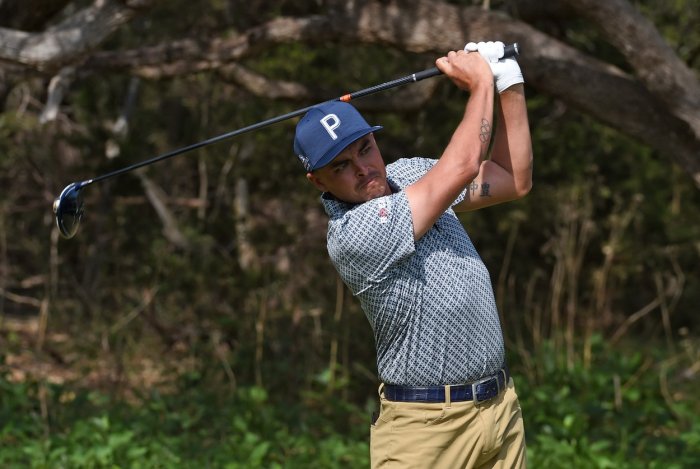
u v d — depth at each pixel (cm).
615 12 2311
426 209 1163
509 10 3020
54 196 3941
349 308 3712
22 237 4300
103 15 2559
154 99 4172
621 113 2528
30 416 2705
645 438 2809
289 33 2670
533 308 4144
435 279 1191
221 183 4116
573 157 3966
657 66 2338
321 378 3212
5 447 2491
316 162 1177
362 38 2620
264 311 3409
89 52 2592
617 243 4128
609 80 2525
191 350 3619
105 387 3384
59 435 2558
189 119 4066
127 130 3938
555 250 3862
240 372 3438
